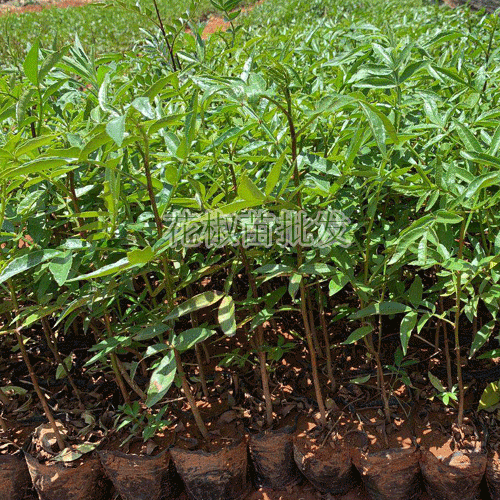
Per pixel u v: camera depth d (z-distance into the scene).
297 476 2.01
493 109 1.96
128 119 1.27
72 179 1.68
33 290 2.05
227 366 2.31
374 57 2.35
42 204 1.85
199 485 1.92
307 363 2.28
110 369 2.36
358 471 1.90
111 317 2.41
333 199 1.64
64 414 2.13
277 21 6.20
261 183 1.86
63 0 22.95
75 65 1.79
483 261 1.47
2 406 2.22
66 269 1.32
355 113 1.66
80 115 1.86
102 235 1.50
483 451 1.78
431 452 1.82
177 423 2.06
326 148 1.89
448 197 1.56
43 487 1.92
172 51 2.47
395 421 1.96
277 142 1.51
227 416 2.04
